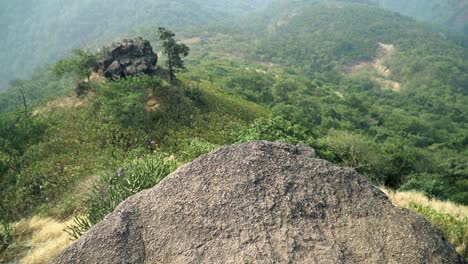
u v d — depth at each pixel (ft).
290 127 61.31
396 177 84.12
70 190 46.62
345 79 441.27
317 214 18.43
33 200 49.90
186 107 118.32
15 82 357.41
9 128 73.67
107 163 61.87
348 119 258.78
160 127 101.45
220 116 123.95
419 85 409.69
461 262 17.35
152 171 32.45
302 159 21.33
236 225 17.79
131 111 96.48
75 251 17.78
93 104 109.81
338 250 16.71
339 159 77.00
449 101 357.61
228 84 259.19
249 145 22.06
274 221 17.89
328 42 556.92
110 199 29.01
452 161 188.34
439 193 66.85
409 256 16.62
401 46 538.88
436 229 18.38
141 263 17.12
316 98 286.66
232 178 19.93
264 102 246.47
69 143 86.22
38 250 28.84
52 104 120.88
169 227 18.22
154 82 115.24
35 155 75.82
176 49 137.59
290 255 16.40
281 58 520.42
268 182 19.63
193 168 20.94
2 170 58.90
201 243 17.33
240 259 16.29
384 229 17.81
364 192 19.71
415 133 265.13
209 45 545.85
